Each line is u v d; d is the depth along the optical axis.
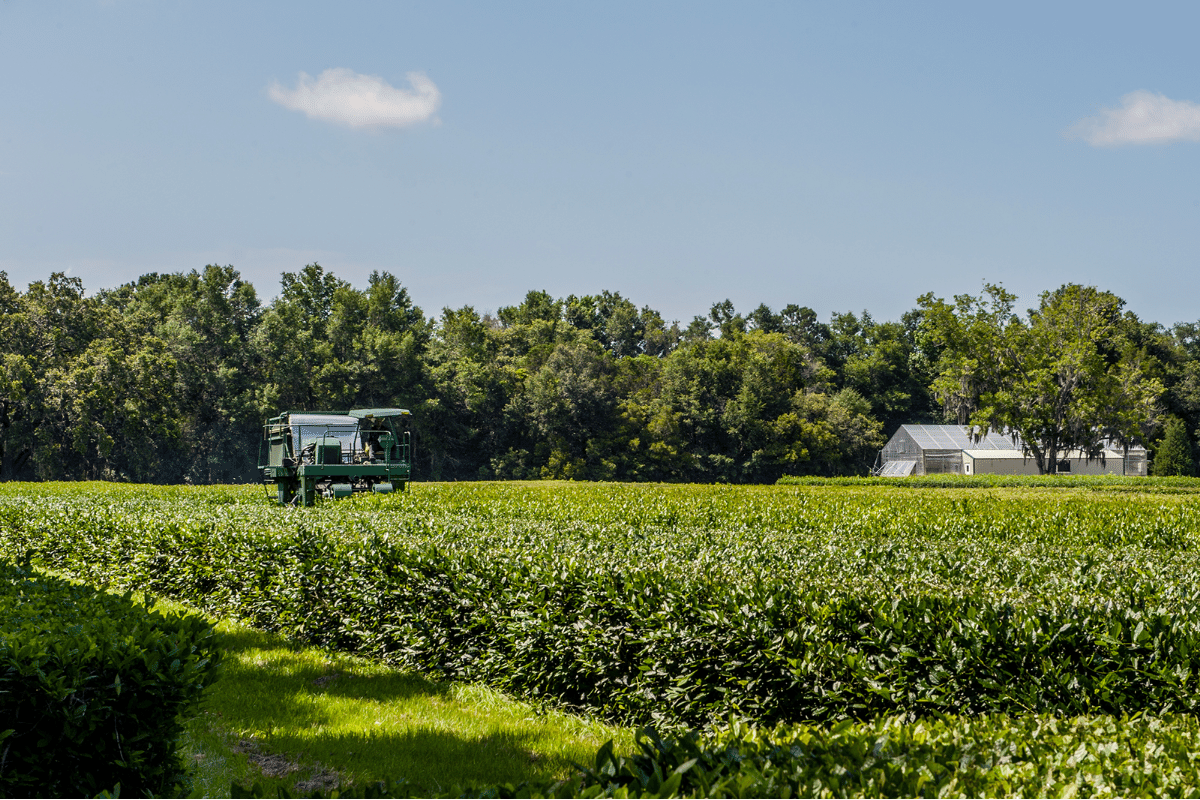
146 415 61.75
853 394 96.94
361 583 9.84
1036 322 63.41
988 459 71.38
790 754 3.64
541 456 80.25
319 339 77.69
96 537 14.69
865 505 20.75
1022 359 62.41
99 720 4.79
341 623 10.11
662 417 82.12
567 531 12.23
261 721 7.41
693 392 86.38
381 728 7.32
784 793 3.08
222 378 70.94
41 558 15.89
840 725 3.93
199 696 5.40
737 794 3.14
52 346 61.22
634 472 81.00
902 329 111.81
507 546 10.15
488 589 8.55
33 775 4.68
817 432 84.44
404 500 21.22
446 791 5.71
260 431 70.88
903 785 3.26
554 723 7.60
